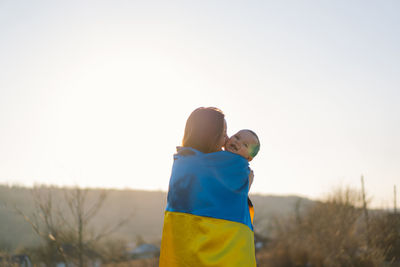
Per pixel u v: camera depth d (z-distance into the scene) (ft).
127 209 281.74
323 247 43.34
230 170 6.36
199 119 6.88
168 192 6.72
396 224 34.09
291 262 51.72
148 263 49.19
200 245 6.01
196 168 6.39
